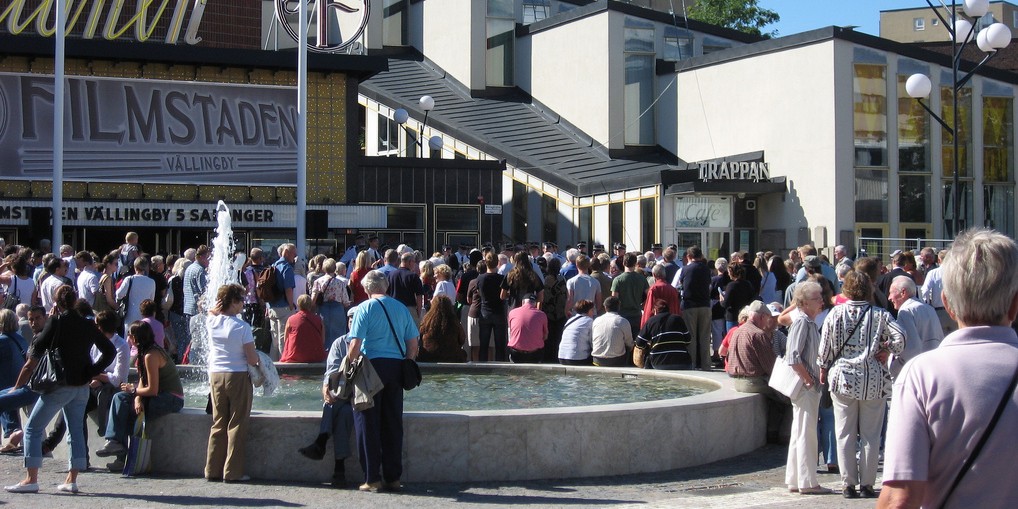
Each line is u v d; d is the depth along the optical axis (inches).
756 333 478.0
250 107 1255.5
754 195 1540.4
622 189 1546.5
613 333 616.1
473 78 2107.5
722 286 758.5
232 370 395.5
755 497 372.8
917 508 141.6
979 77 1553.9
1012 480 139.4
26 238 1196.5
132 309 654.5
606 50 1804.9
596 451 412.8
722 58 1656.0
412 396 528.1
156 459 415.2
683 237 1496.1
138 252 794.8
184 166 1232.8
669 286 642.2
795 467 384.8
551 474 406.9
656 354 600.4
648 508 351.9
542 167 1723.7
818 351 375.6
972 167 1550.2
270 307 690.2
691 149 1731.1
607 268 750.5
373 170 1390.3
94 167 1202.0
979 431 139.5
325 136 1286.9
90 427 434.6
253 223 1246.3
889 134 1494.8
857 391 363.6
